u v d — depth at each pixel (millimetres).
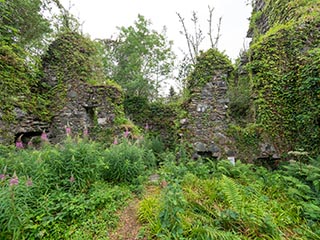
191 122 5719
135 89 12969
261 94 5625
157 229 2340
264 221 2453
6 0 6762
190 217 2576
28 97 6223
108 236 2475
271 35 5840
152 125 10859
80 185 3217
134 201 3285
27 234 2320
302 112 5145
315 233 2516
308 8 5992
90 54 7586
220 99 5738
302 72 5172
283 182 3828
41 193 2871
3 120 5398
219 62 5902
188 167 4566
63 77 6949
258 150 5336
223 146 5473
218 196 3072
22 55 6828
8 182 2725
